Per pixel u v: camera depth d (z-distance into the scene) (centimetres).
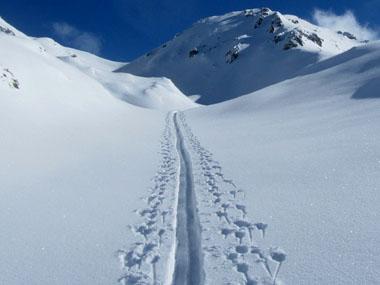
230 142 2450
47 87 3453
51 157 1945
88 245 956
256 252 855
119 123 3625
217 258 845
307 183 1265
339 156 1552
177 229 1041
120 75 12569
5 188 1425
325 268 748
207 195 1302
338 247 816
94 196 1349
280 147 1972
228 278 761
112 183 1525
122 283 776
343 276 713
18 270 848
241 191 1297
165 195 1348
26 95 2956
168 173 1689
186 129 3622
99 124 3253
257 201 1171
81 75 5403
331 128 2339
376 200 1026
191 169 1750
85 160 1956
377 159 1398
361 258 760
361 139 1812
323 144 1861
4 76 2877
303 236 893
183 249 919
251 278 752
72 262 874
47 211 1201
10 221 1123
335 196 1105
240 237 939
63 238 1002
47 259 893
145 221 1103
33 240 995
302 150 1803
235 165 1705
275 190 1250
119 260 872
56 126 2692
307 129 2483
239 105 5306
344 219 942
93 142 2461
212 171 1658
